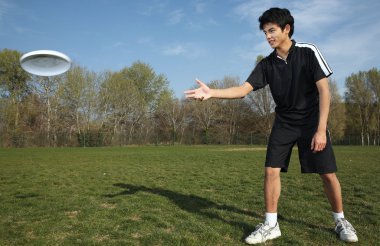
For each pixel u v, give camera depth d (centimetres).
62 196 686
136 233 424
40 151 2714
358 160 1605
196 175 1033
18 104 4325
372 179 912
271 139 401
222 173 1079
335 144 5484
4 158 1825
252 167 1279
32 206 591
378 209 539
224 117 5706
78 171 1162
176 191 737
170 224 456
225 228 429
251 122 5806
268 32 373
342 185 805
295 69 377
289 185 805
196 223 455
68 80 4391
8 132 4050
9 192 746
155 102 6028
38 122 4425
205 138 5134
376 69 5619
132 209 541
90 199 649
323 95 364
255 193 701
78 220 485
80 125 4528
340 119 5434
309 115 384
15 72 4262
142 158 1802
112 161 1608
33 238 405
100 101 4719
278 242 377
